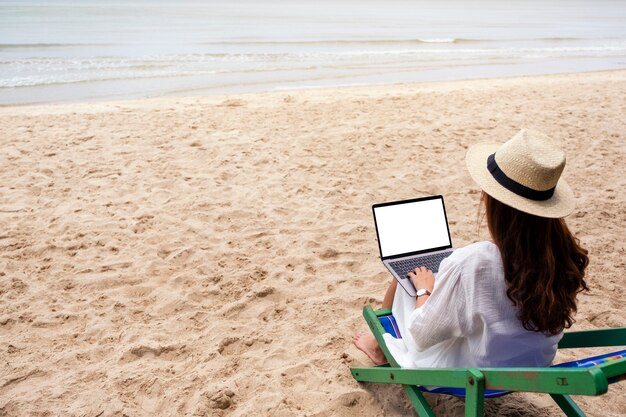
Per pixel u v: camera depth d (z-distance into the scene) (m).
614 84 13.54
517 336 2.24
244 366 3.42
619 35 37.25
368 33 34.53
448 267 2.25
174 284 4.38
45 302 4.12
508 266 2.11
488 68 20.45
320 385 3.23
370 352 3.29
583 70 20.33
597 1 130.75
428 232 3.24
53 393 3.16
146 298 4.20
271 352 3.55
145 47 24.09
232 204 5.91
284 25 39.44
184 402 3.10
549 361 2.44
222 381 3.27
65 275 4.50
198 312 3.98
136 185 6.36
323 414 2.99
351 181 6.59
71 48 23.09
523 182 2.03
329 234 5.28
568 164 7.11
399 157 7.42
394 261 3.09
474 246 2.23
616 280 4.44
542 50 26.91
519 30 40.72
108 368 3.39
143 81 15.74
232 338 3.66
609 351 3.62
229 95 12.51
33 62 18.64
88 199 5.98
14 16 39.75
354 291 4.30
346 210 5.82
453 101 11.05
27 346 3.59
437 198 3.29
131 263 4.69
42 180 6.47
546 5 100.69
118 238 5.14
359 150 7.64
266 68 18.84
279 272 4.52
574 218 5.59
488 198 2.16
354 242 5.13
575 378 1.80
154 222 5.47
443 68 20.20
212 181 6.50
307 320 3.92
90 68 17.80
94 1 67.75
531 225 2.05
